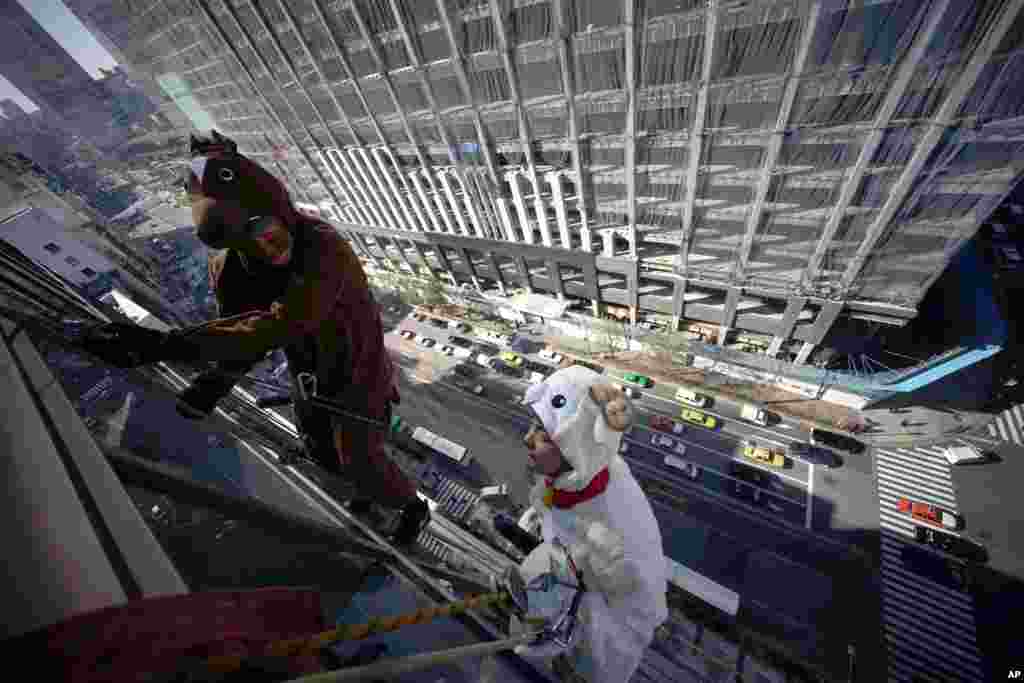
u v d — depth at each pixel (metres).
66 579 1.15
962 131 17.44
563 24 21.19
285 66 33.75
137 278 33.81
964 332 33.09
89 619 0.89
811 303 28.34
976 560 26.77
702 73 20.16
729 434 34.56
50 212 32.19
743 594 27.75
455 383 44.25
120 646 0.89
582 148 26.67
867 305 26.50
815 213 23.27
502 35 23.00
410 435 38.50
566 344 44.44
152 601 1.08
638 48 20.64
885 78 17.36
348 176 42.34
